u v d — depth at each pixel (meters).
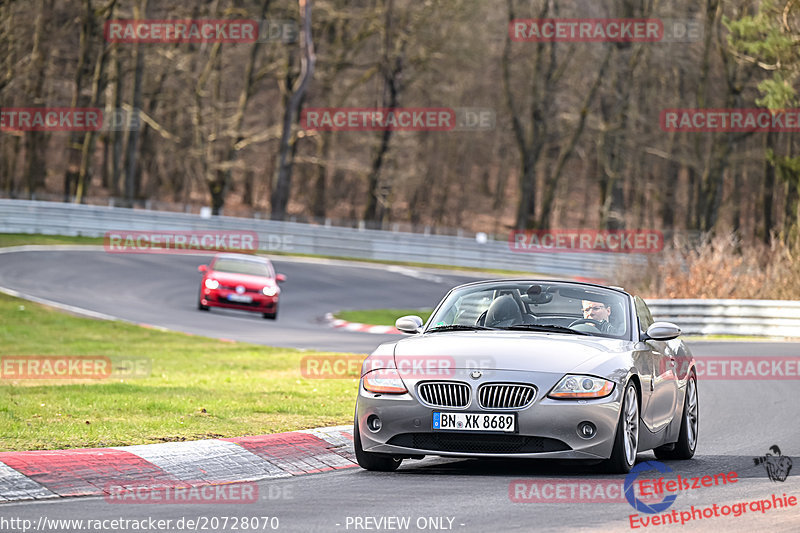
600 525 21.30
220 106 198.88
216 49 193.62
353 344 78.19
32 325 81.19
